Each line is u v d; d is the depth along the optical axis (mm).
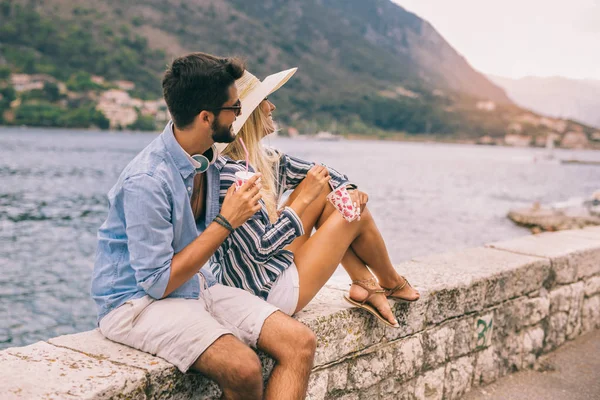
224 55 2051
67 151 96438
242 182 2029
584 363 3984
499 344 3656
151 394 1833
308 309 2617
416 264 3674
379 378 2842
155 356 1937
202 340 1862
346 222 2418
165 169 1922
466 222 32969
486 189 57438
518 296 3756
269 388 2006
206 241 1919
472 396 3416
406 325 2939
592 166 135875
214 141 2027
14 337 13039
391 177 67562
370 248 2592
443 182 64188
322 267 2371
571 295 4297
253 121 2381
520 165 121375
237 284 2289
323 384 2549
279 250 2301
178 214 1936
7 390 1635
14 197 40688
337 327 2570
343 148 166375
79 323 14211
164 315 1918
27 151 91938
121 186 1912
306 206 2311
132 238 1854
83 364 1844
